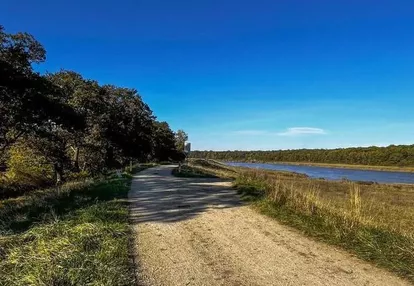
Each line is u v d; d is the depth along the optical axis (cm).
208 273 560
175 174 2702
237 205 1177
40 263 541
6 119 2295
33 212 1107
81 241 654
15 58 2155
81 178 3178
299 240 753
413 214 1095
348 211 876
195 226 883
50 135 2664
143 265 593
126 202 1244
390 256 611
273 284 517
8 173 2872
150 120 6406
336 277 545
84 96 3688
